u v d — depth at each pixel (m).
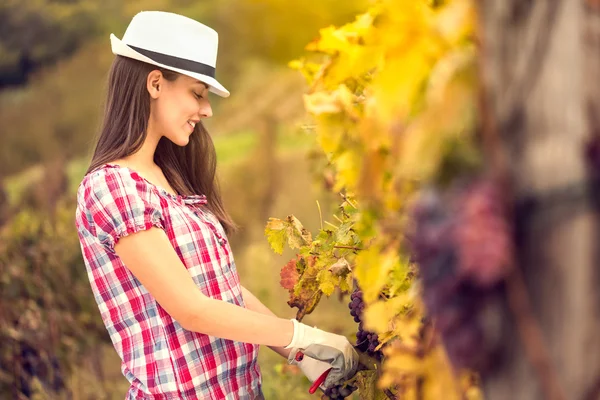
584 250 0.59
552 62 0.60
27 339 3.79
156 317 1.59
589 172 0.59
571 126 0.59
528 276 0.61
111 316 1.64
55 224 4.09
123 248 1.55
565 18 0.60
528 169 0.60
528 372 0.61
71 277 3.96
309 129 1.71
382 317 1.19
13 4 24.88
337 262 1.57
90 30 25.27
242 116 17.30
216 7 19.34
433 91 0.66
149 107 1.69
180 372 1.59
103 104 1.76
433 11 0.74
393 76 0.70
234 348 1.65
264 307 1.90
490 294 0.62
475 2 0.63
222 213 1.96
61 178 11.05
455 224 0.61
